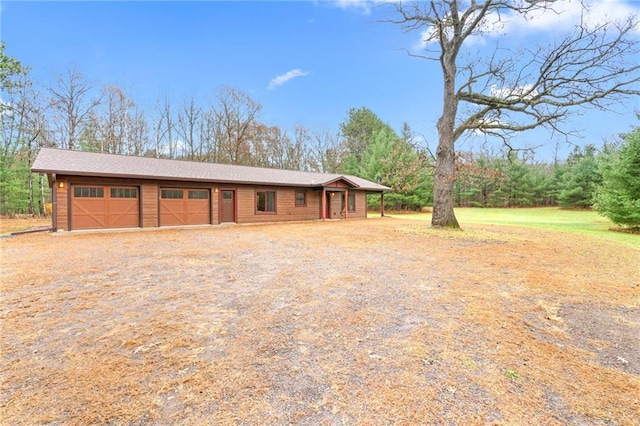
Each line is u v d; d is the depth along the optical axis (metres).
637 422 2.05
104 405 2.20
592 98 10.77
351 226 15.10
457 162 13.18
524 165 35.59
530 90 11.77
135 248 8.50
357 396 2.31
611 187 15.50
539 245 9.51
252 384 2.46
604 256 7.96
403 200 30.80
